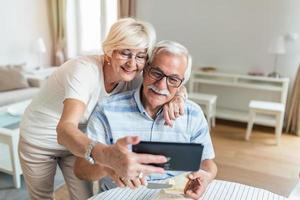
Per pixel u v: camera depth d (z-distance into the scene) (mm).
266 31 3611
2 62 4223
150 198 1077
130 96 1213
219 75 3646
